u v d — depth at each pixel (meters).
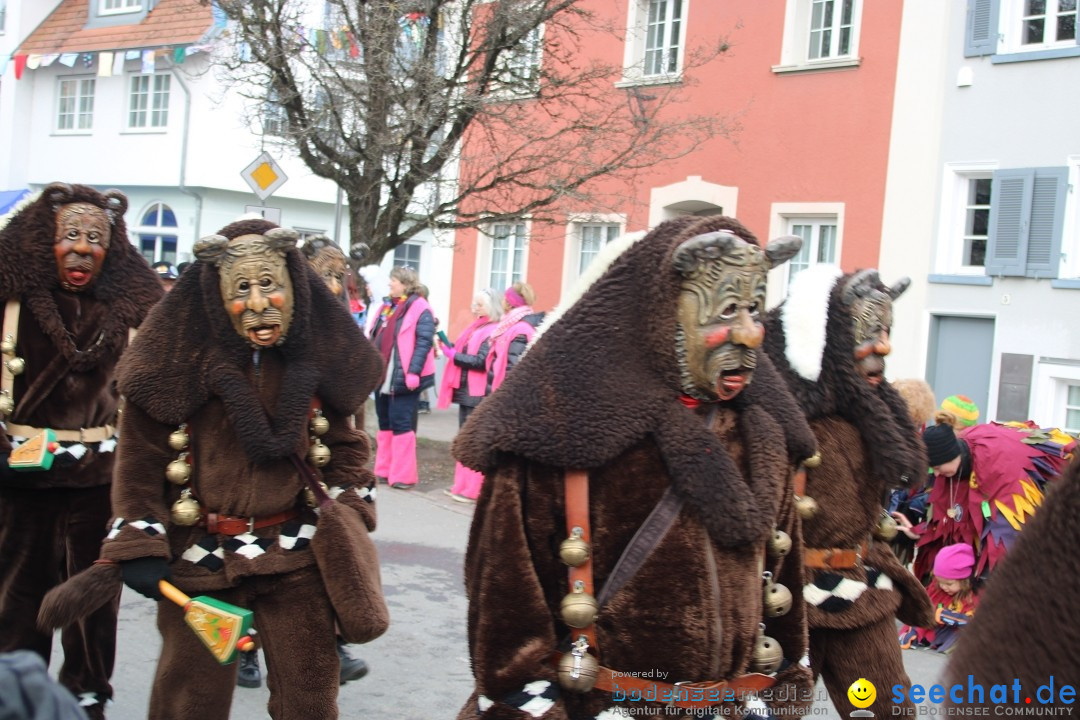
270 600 3.34
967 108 12.65
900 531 5.75
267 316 3.22
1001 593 1.71
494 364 8.80
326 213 23.00
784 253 2.40
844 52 13.73
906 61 13.05
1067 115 11.97
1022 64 12.27
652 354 2.38
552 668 2.39
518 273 17.14
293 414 3.32
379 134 10.52
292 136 11.00
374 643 5.51
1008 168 12.38
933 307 12.95
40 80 24.11
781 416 2.57
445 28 10.88
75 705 1.25
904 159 13.09
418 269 24.42
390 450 9.70
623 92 14.82
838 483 3.44
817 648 3.55
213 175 21.12
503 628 2.37
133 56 21.64
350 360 3.49
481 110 10.83
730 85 14.44
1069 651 1.62
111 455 4.21
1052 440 5.49
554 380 2.37
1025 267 12.22
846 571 3.47
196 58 21.11
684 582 2.35
